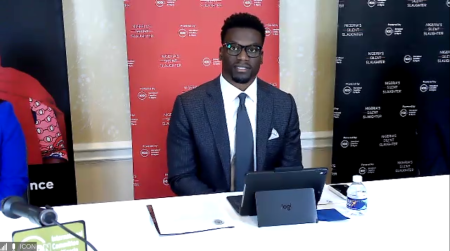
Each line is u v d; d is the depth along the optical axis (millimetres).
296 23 2639
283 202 1235
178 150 1983
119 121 2537
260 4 2451
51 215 890
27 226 1191
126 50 2439
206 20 2414
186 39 2410
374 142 2670
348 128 2623
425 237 1160
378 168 2699
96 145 2512
